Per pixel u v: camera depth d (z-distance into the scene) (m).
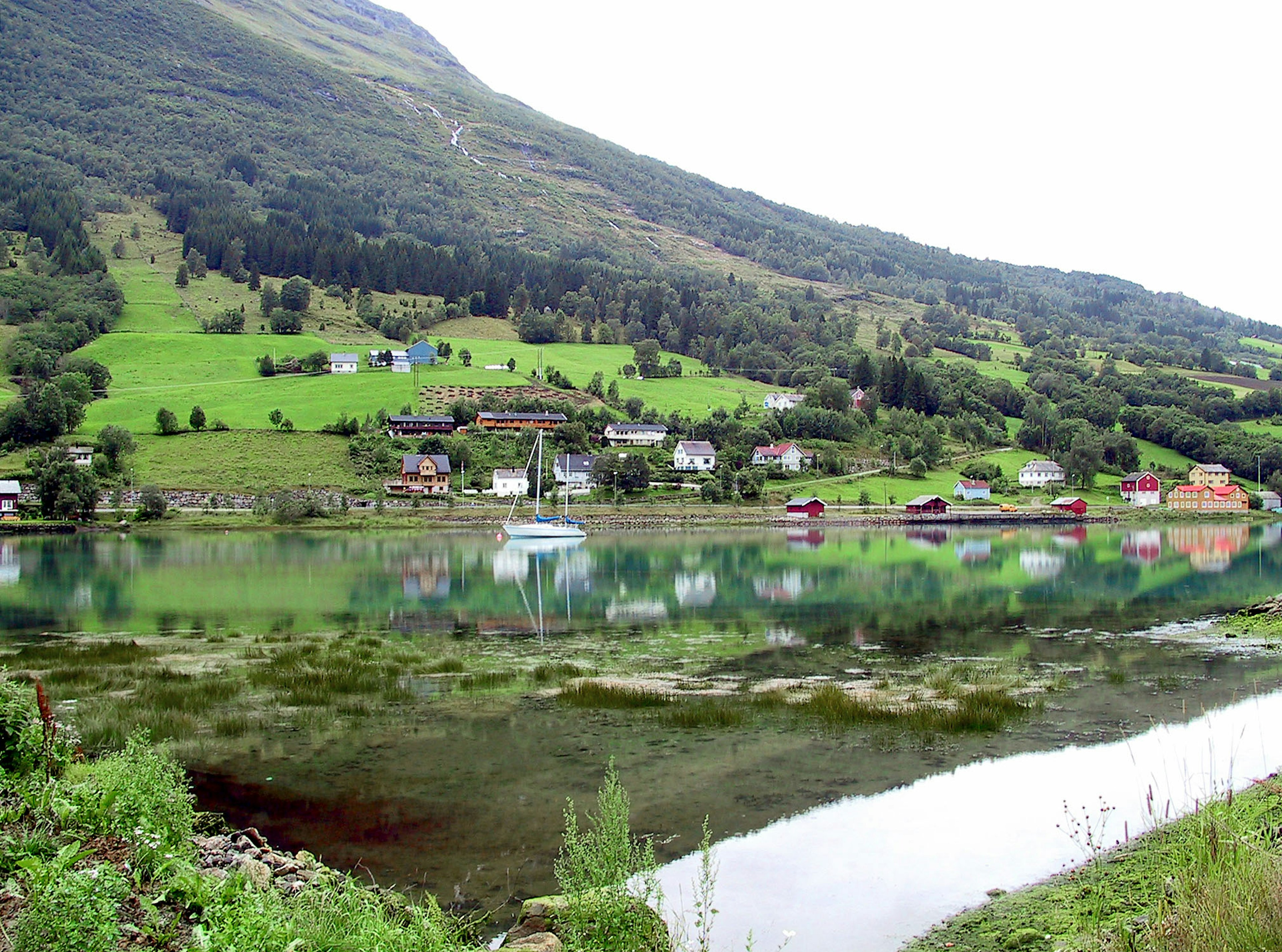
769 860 19.23
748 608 58.19
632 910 13.03
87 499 124.38
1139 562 90.38
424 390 196.62
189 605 58.25
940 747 27.36
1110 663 40.00
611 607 58.41
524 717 30.73
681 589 67.81
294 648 42.75
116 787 17.14
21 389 182.62
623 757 26.33
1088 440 191.88
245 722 29.62
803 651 43.34
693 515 144.00
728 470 161.62
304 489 142.75
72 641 44.75
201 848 17.08
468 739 28.06
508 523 123.12
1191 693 34.19
